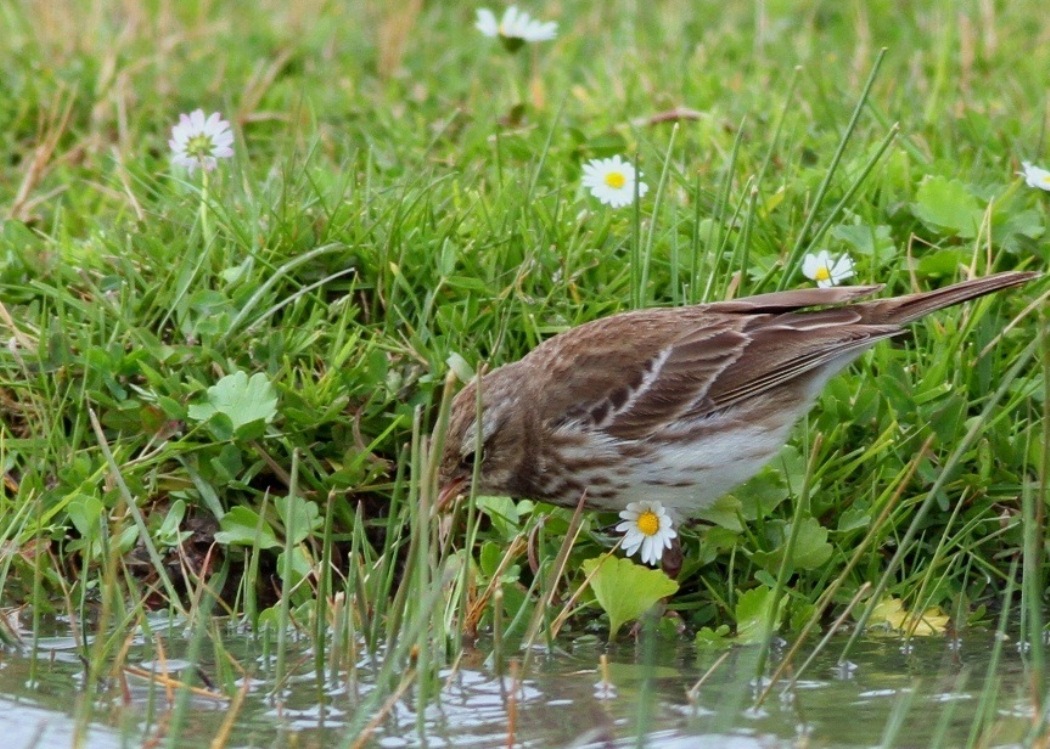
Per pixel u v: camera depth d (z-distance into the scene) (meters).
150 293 11.67
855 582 10.20
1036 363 10.80
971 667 9.41
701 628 10.11
